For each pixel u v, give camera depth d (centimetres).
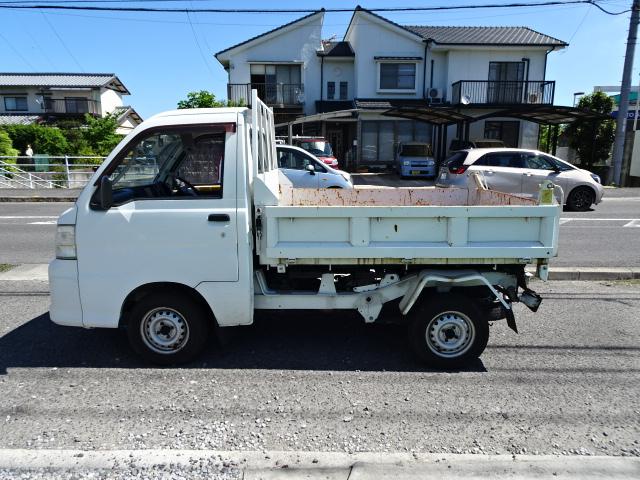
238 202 408
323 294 441
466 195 584
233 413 358
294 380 410
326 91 2983
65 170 2069
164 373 421
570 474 288
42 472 290
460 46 2689
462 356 429
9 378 411
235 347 476
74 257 413
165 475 287
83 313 417
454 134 2750
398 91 2838
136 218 406
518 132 2766
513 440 326
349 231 414
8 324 536
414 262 422
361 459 299
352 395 386
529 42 2702
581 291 663
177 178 475
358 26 2789
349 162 2872
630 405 371
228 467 294
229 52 2902
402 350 473
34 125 3344
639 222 1182
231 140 409
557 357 457
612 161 2273
